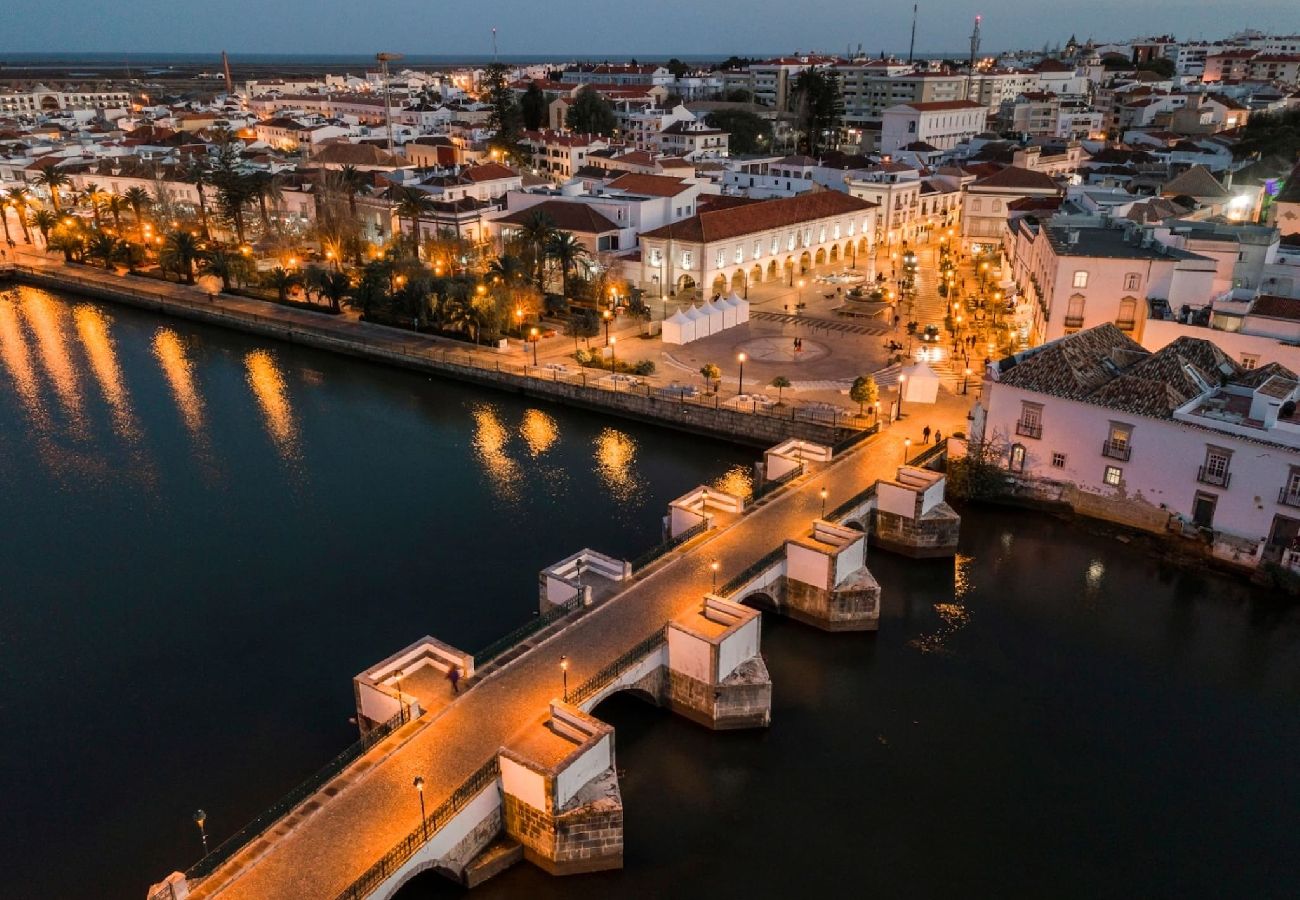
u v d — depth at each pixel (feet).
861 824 125.49
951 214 526.16
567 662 138.82
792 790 131.13
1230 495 183.11
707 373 269.03
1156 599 176.55
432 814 109.40
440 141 619.26
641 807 127.75
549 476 234.38
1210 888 116.16
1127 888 116.26
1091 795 130.72
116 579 186.19
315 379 313.32
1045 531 201.77
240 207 458.91
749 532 180.45
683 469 238.89
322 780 127.03
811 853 120.78
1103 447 198.08
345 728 143.23
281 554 195.52
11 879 116.57
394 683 134.31
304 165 558.97
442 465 241.55
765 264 406.41
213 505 219.00
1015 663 158.81
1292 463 173.47
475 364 305.12
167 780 132.77
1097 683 153.79
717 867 118.32
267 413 281.13
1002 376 209.87
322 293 376.27
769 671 156.97
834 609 165.07
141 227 483.92
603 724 119.85
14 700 149.89
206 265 412.77
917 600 177.78
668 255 374.22
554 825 112.78
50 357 336.70
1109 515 201.87
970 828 124.98
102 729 143.43
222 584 183.93
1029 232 344.69
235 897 99.04
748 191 526.16
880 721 144.87
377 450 252.01
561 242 358.02
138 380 311.68
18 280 463.42
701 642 137.18
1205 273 247.29
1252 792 131.34
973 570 187.73
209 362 332.39
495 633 166.61
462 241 406.82
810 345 320.91
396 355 322.55
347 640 165.37
